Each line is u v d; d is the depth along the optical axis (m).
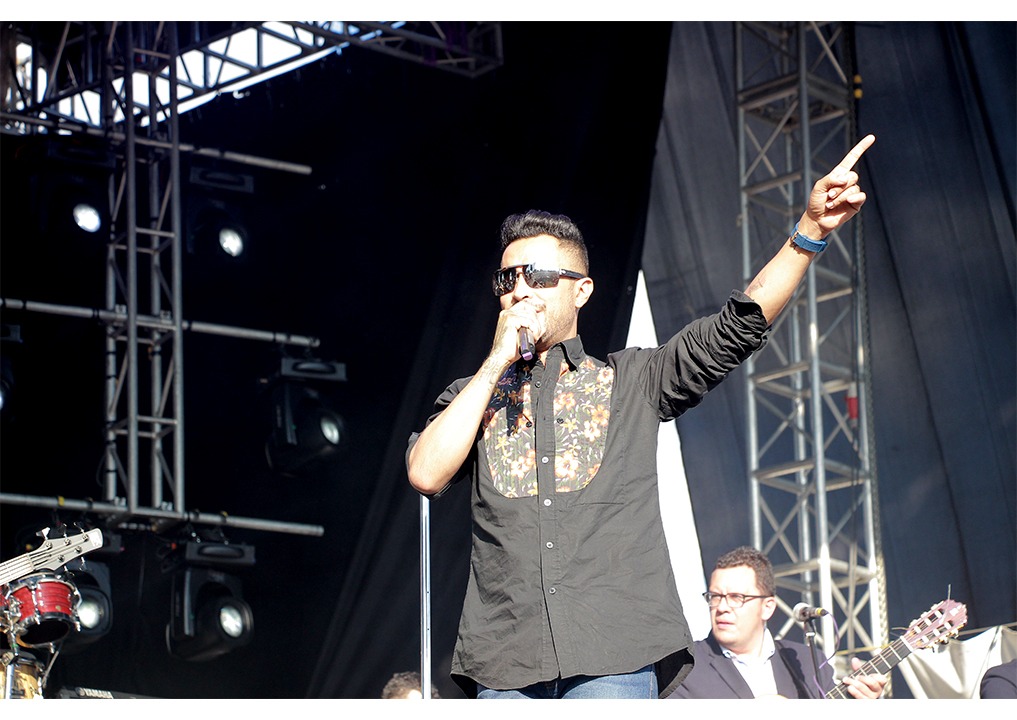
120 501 6.72
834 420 7.18
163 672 7.20
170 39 7.07
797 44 7.05
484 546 2.18
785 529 7.12
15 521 6.99
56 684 6.90
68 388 7.29
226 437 7.53
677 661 2.14
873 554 6.66
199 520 6.86
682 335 2.22
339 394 7.52
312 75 7.59
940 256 6.87
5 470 7.16
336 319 7.63
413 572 7.27
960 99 6.75
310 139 7.66
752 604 4.29
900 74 6.94
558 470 2.17
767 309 2.17
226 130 7.51
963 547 6.76
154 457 6.91
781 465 6.87
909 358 6.95
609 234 7.38
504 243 2.34
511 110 7.55
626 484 2.16
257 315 7.65
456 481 2.31
